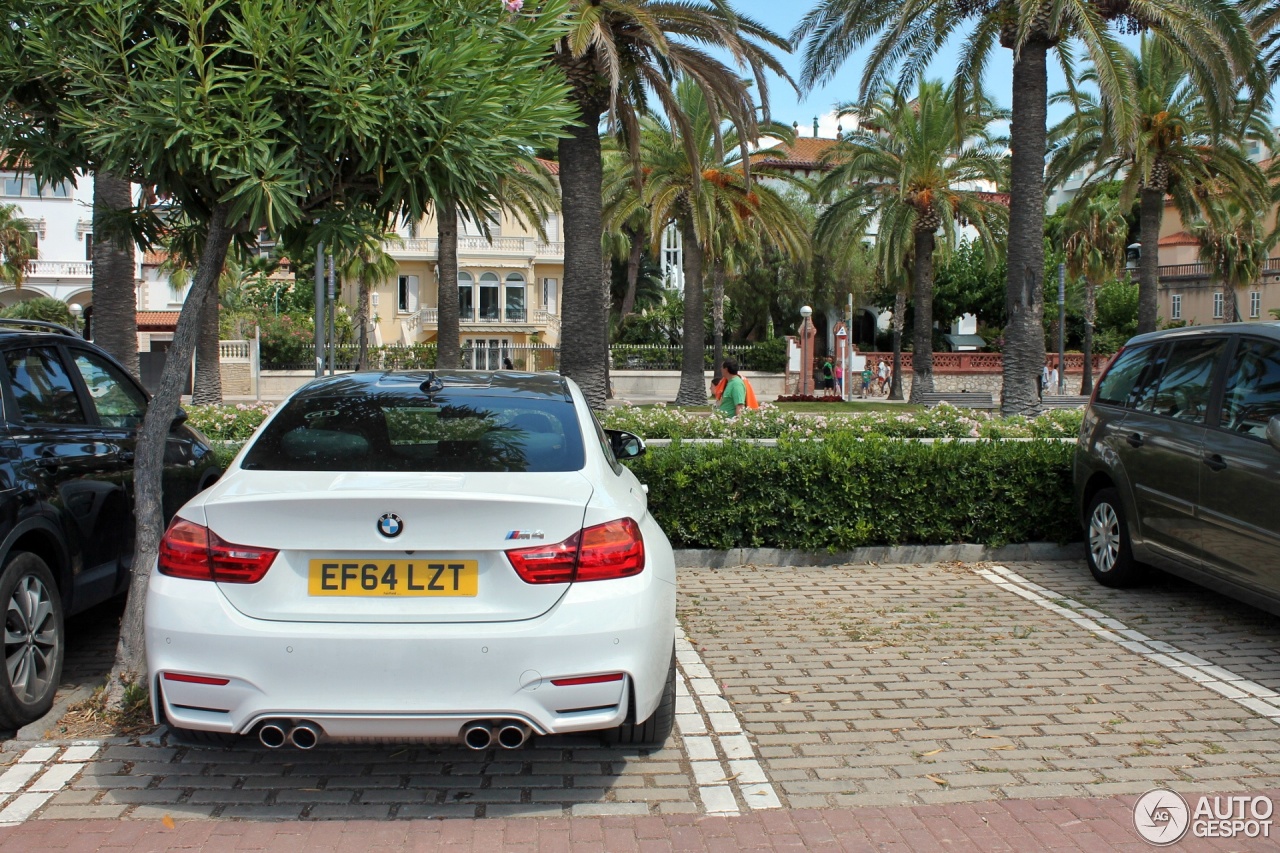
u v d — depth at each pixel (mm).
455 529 3352
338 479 3664
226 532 3396
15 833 3438
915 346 33281
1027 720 4617
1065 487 8023
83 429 5238
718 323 36312
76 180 4945
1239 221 38938
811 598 6824
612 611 3398
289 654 3289
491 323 53562
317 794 3779
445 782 3898
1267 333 6016
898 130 30422
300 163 4289
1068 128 27031
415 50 4258
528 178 24328
